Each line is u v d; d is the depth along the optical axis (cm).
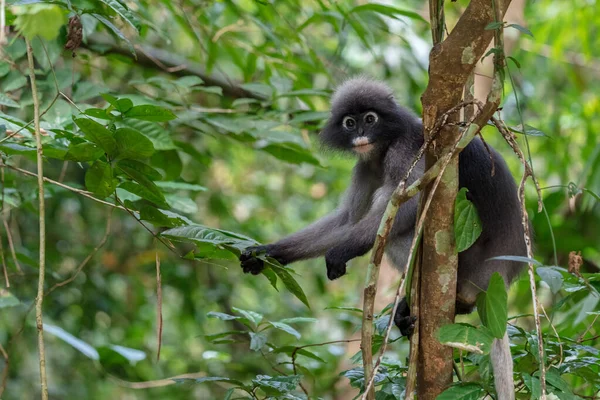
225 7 1124
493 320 523
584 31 1531
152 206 654
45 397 574
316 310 1658
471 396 543
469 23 525
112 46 1030
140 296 1445
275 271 662
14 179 962
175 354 1477
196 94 1332
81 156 636
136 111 631
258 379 665
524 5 1355
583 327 837
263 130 983
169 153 1030
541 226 1120
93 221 1412
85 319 1344
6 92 853
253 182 1814
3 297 849
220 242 617
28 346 1340
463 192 556
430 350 565
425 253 566
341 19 1030
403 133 891
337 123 941
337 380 1140
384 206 830
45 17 454
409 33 1383
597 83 1780
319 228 902
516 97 538
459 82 535
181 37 1510
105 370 1067
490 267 793
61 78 845
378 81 952
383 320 671
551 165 1416
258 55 1124
